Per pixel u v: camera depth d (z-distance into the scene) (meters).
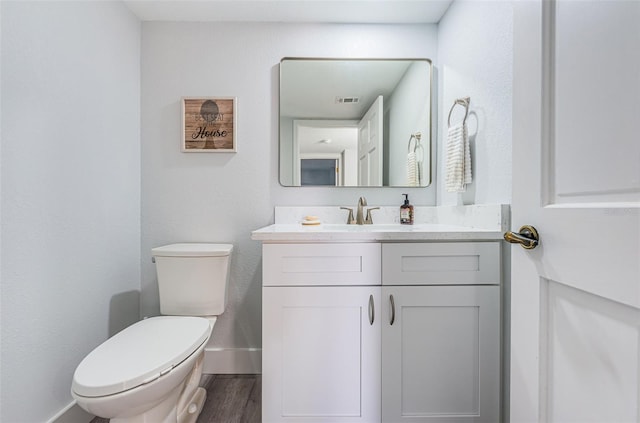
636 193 0.45
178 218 1.76
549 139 0.62
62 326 1.21
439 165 1.75
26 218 1.06
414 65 1.76
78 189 1.29
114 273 1.54
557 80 0.61
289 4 1.62
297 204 1.77
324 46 1.77
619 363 0.48
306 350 1.17
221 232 1.77
